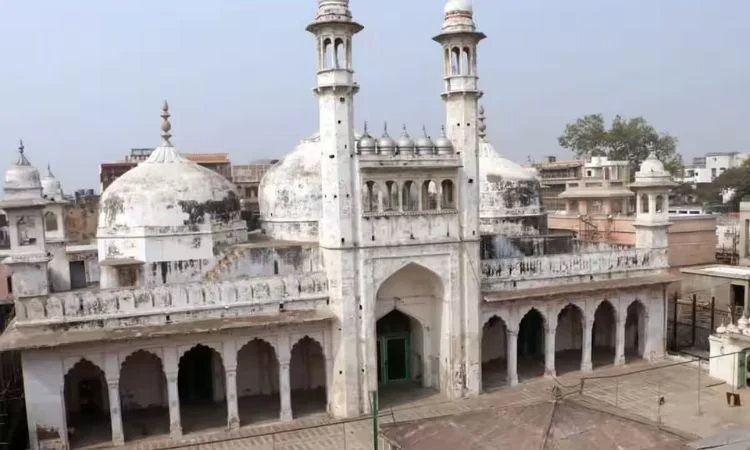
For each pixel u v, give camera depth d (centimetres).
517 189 3030
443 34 2169
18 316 1856
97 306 1908
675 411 2125
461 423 1302
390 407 2183
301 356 2386
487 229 3000
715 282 3006
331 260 2092
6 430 1867
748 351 2334
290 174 2539
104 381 2184
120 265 2164
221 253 2319
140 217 2236
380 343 2434
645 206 2738
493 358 2731
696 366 2606
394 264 2144
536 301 2423
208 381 2294
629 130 6291
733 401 2170
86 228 3903
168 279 2234
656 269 2686
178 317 1973
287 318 2020
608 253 2594
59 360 1845
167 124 2442
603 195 4078
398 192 2142
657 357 2702
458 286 2244
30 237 1888
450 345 2252
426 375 2381
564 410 1279
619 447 1152
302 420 2086
